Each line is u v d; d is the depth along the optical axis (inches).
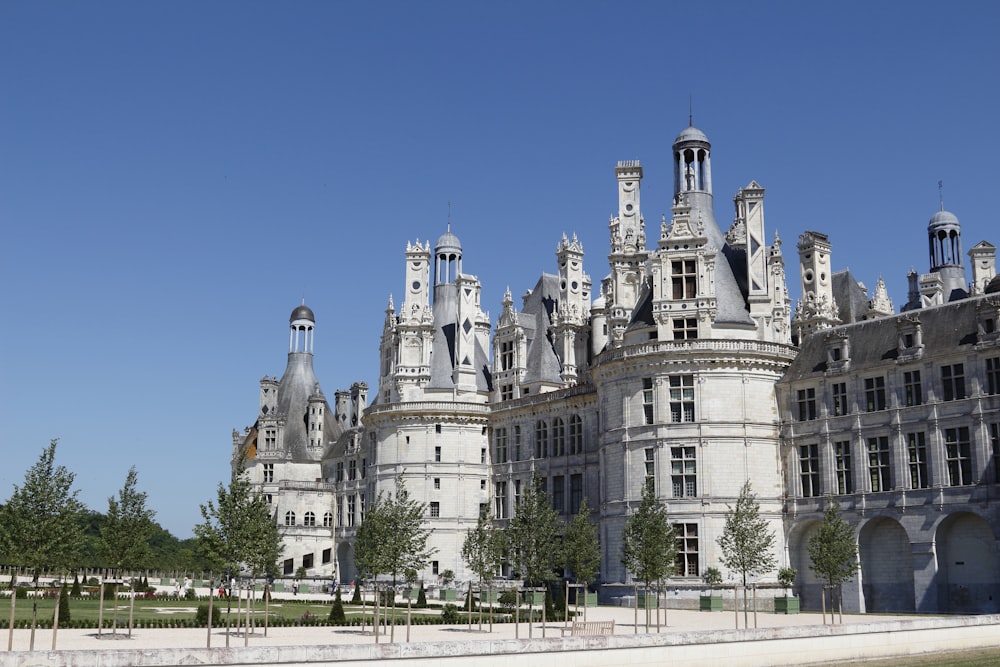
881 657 1888.5
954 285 4931.1
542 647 1587.1
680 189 3612.2
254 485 5477.4
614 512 3287.4
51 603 2967.5
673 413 3208.7
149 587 4050.2
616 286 3732.8
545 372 4239.7
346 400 6136.8
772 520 3115.2
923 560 2760.8
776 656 1779.0
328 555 5413.4
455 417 4311.0
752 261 3363.7
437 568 4202.8
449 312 4598.9
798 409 3184.1
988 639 2074.3
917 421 2834.6
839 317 4067.4
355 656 1466.5
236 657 1407.5
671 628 2266.2
